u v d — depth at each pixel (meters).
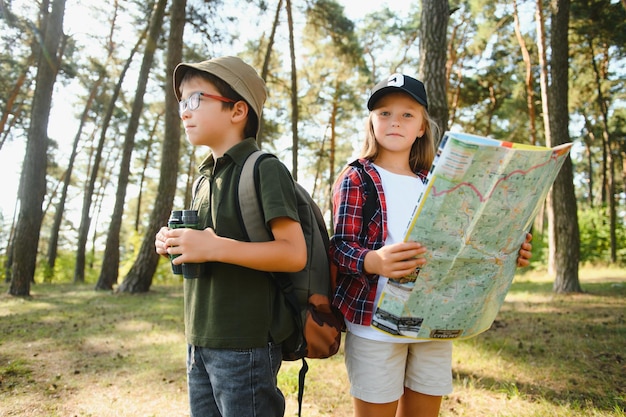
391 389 1.69
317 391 3.15
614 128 20.59
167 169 9.38
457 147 1.33
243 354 1.41
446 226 1.43
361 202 1.75
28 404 2.96
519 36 15.38
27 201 9.12
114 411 2.84
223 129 1.59
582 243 16.61
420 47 5.06
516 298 7.88
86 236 15.16
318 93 19.45
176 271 1.50
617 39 14.09
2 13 10.40
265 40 12.93
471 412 2.75
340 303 1.73
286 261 1.42
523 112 18.41
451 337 1.63
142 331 5.25
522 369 3.57
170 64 9.15
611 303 6.94
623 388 3.08
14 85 15.52
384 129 1.82
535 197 1.53
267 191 1.45
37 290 10.69
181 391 3.20
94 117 22.39
